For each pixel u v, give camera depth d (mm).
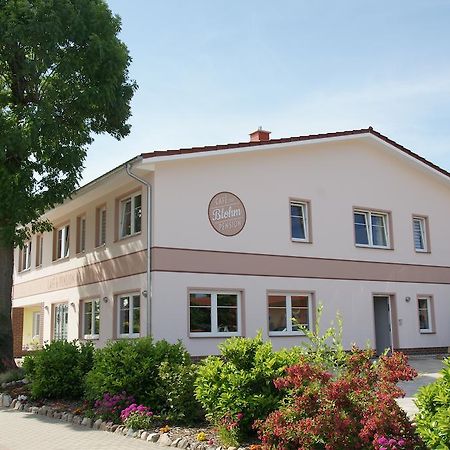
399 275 21984
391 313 21625
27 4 14484
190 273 17094
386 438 6086
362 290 20766
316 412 6766
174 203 17156
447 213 24281
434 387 6078
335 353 7648
